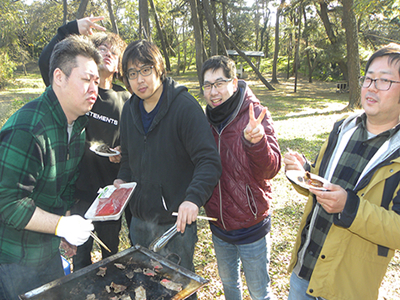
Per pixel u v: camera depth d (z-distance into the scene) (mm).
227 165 1983
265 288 2172
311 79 31797
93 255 3287
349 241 1489
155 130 1980
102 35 2471
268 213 2119
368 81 1433
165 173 2004
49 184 1711
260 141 1707
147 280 1579
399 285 2977
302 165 1840
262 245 2096
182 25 38344
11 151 1471
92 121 2443
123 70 1900
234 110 1978
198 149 1857
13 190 1477
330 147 1738
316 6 26562
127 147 2244
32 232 1702
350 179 1549
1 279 1658
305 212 1789
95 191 2561
